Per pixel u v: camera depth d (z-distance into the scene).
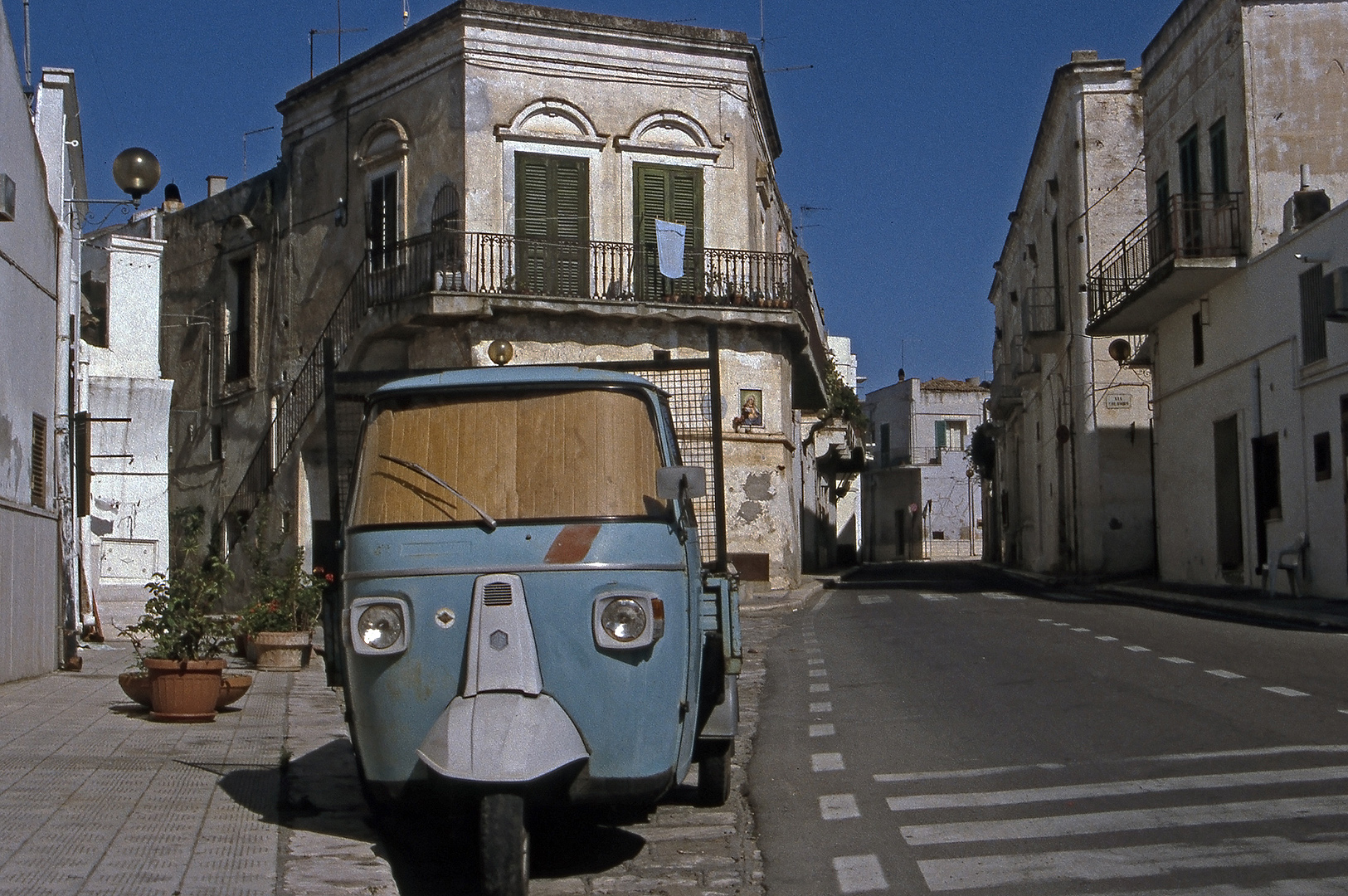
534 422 6.81
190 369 34.94
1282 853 6.15
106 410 23.66
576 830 7.69
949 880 6.12
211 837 6.86
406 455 6.80
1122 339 33.81
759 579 28.67
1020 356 46.50
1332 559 21.34
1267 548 24.06
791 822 7.58
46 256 16.19
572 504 6.51
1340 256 20.81
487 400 6.92
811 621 22.45
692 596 7.04
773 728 10.99
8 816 7.18
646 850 7.17
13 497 14.45
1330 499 21.38
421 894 6.42
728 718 7.92
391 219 28.44
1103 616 20.53
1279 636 16.12
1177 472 28.83
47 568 15.49
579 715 6.17
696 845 7.28
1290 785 7.52
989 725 10.29
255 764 9.16
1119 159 34.31
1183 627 17.89
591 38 27.86
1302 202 23.16
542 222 27.38
